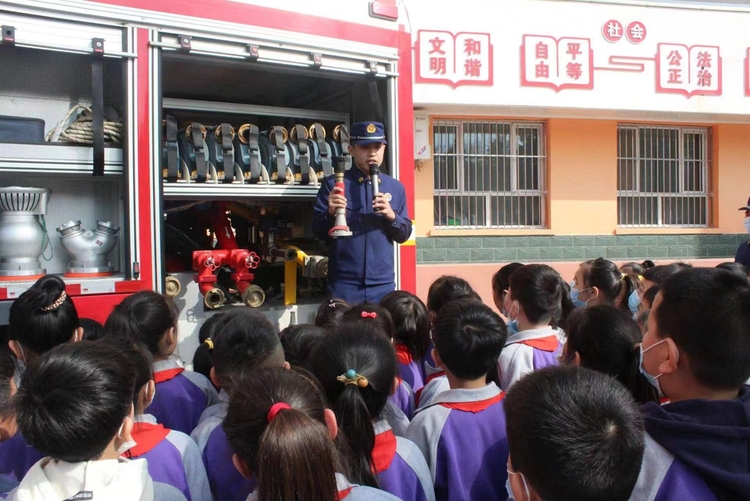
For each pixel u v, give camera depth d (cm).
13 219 263
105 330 216
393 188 338
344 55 323
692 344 131
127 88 267
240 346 189
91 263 277
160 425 169
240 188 329
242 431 129
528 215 765
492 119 741
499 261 742
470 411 185
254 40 295
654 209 811
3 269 264
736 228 823
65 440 119
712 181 821
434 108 698
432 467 180
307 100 407
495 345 188
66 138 270
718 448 120
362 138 324
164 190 308
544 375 119
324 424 132
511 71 692
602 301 314
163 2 273
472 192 744
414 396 247
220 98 408
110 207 292
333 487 118
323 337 182
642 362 152
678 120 783
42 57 268
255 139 335
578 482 104
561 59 705
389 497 136
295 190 345
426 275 714
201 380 229
